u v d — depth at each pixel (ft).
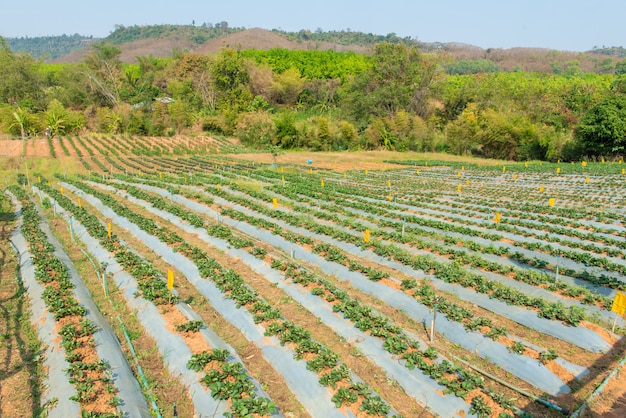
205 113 279.08
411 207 98.02
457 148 228.63
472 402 32.40
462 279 52.75
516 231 74.54
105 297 52.31
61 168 163.63
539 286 52.21
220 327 45.44
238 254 65.16
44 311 47.19
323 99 309.83
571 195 107.96
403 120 239.09
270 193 112.37
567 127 214.28
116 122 247.70
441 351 40.42
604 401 33.53
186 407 33.71
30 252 65.72
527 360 38.14
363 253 64.80
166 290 50.11
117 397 33.45
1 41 296.30
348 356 39.40
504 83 264.52
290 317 46.50
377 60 264.52
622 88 214.28
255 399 32.19
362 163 190.90
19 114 223.92
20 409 33.42
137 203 103.24
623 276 55.83
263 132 229.66
